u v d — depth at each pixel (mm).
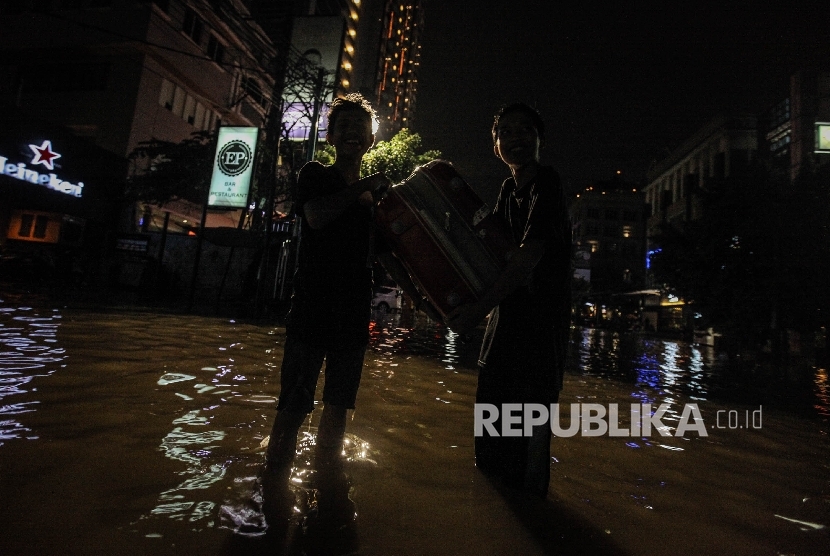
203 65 29781
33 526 1312
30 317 6309
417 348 7516
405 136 20328
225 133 13898
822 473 2574
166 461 1869
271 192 13625
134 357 4133
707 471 2439
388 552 1354
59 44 26297
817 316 14586
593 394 4707
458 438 2611
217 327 7680
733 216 15883
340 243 1942
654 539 1601
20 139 18719
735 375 8453
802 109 27062
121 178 23562
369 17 63094
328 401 2002
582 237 64750
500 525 1598
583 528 1635
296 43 22938
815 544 1650
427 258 1859
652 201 50219
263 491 1670
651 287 43719
